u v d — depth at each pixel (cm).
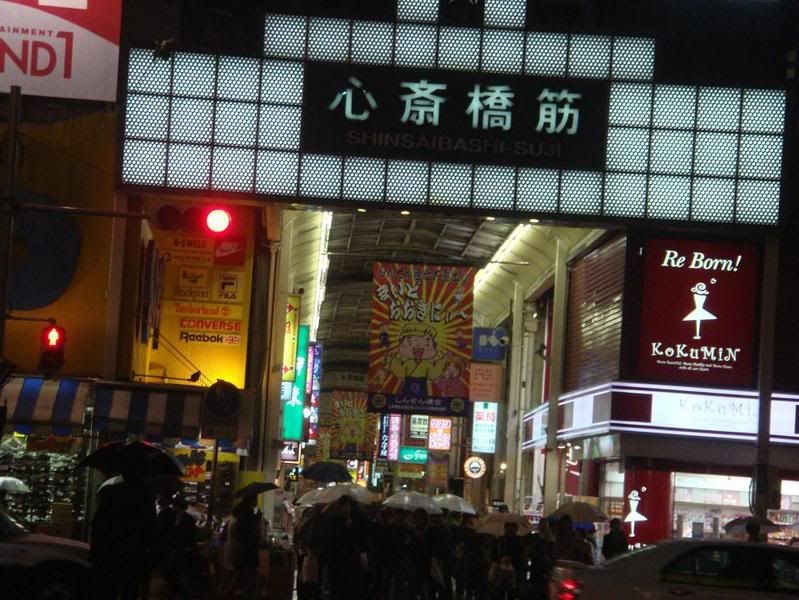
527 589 1877
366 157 2217
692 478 2920
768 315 2467
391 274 3266
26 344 2183
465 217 2247
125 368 2166
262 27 2230
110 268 2186
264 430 3066
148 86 2212
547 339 4281
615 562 1237
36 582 1337
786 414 2870
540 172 2227
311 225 3491
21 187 2219
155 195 2202
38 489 2086
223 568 1842
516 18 2244
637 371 2933
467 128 2225
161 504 1964
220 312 2428
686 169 2247
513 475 4634
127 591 1181
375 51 2231
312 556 1862
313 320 5019
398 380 3228
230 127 2216
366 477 8975
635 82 2250
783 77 2631
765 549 1201
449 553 2028
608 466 3183
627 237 2980
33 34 2314
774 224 2250
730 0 2912
